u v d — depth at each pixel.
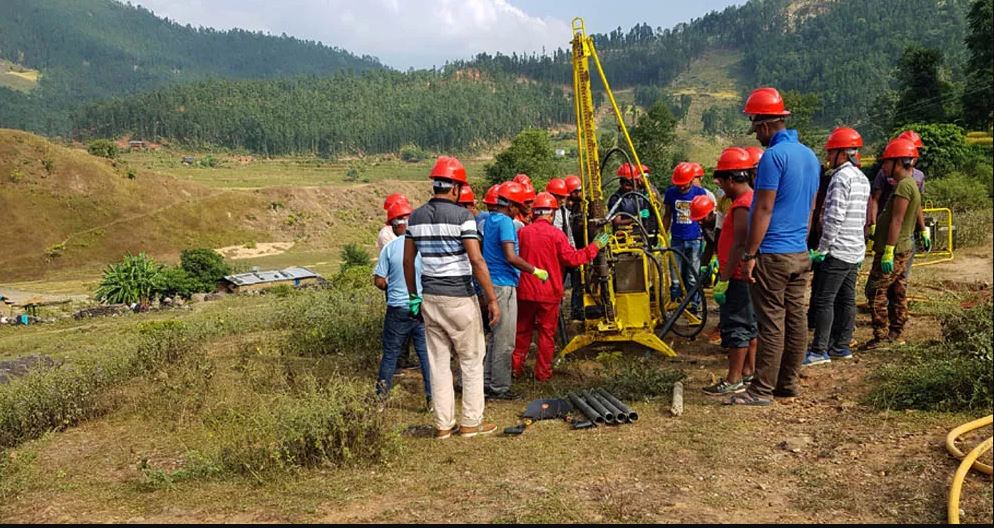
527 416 5.88
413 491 4.34
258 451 5.14
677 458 4.63
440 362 5.52
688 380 6.54
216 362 9.22
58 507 4.50
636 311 7.61
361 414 5.17
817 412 5.28
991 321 5.70
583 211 8.57
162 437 6.22
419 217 5.45
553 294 6.96
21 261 76.81
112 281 49.41
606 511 3.82
